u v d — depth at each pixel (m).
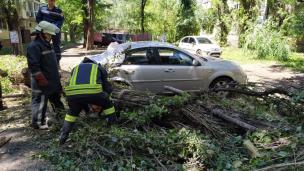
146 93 6.51
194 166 4.51
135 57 8.28
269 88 6.88
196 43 22.36
